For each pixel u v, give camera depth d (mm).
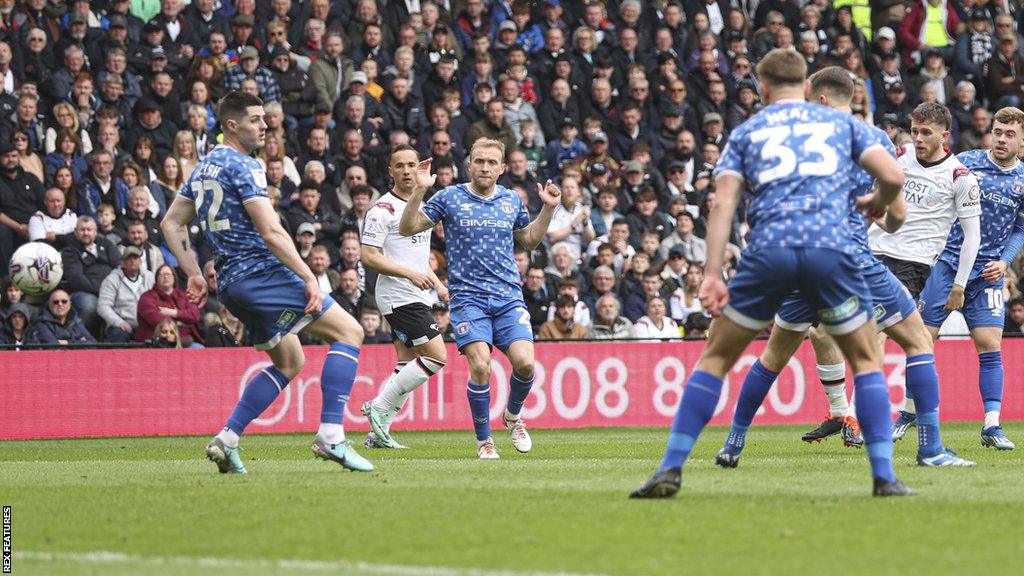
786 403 31812
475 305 20328
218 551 10547
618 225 35062
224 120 16391
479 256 20328
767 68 13008
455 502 13094
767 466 17344
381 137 36344
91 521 12219
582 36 40156
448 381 30312
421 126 37031
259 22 37281
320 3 37625
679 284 35125
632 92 39719
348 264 31734
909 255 20609
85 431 28281
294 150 34938
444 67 37438
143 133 33500
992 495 13289
